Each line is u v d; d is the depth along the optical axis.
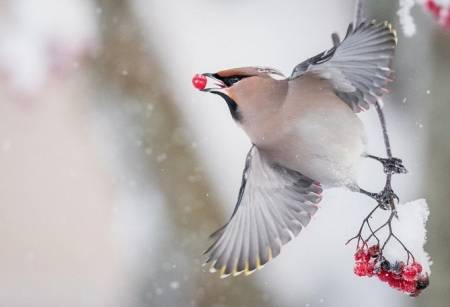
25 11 4.68
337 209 4.64
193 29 5.10
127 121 4.82
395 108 4.58
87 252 5.89
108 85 4.80
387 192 4.17
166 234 4.81
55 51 4.67
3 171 5.94
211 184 4.82
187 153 4.82
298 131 4.16
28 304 5.95
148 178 4.82
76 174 5.78
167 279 4.80
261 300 4.79
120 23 4.80
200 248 4.80
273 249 4.20
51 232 6.07
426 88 4.48
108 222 5.84
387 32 4.12
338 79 4.16
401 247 4.19
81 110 4.86
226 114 4.87
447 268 4.44
